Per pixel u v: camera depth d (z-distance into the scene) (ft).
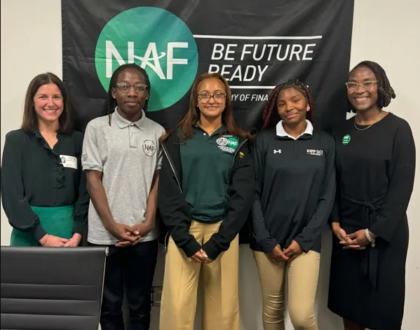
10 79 6.83
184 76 6.81
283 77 6.83
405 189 5.73
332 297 6.59
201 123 5.95
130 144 5.90
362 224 5.98
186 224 5.70
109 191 5.90
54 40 6.75
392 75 6.97
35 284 4.29
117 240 5.96
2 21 6.70
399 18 6.84
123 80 5.81
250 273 7.27
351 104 6.30
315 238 5.88
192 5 6.63
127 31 6.65
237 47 6.75
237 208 5.65
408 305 7.47
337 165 6.18
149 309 6.50
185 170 5.74
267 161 5.97
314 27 6.73
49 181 5.87
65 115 6.15
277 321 6.42
